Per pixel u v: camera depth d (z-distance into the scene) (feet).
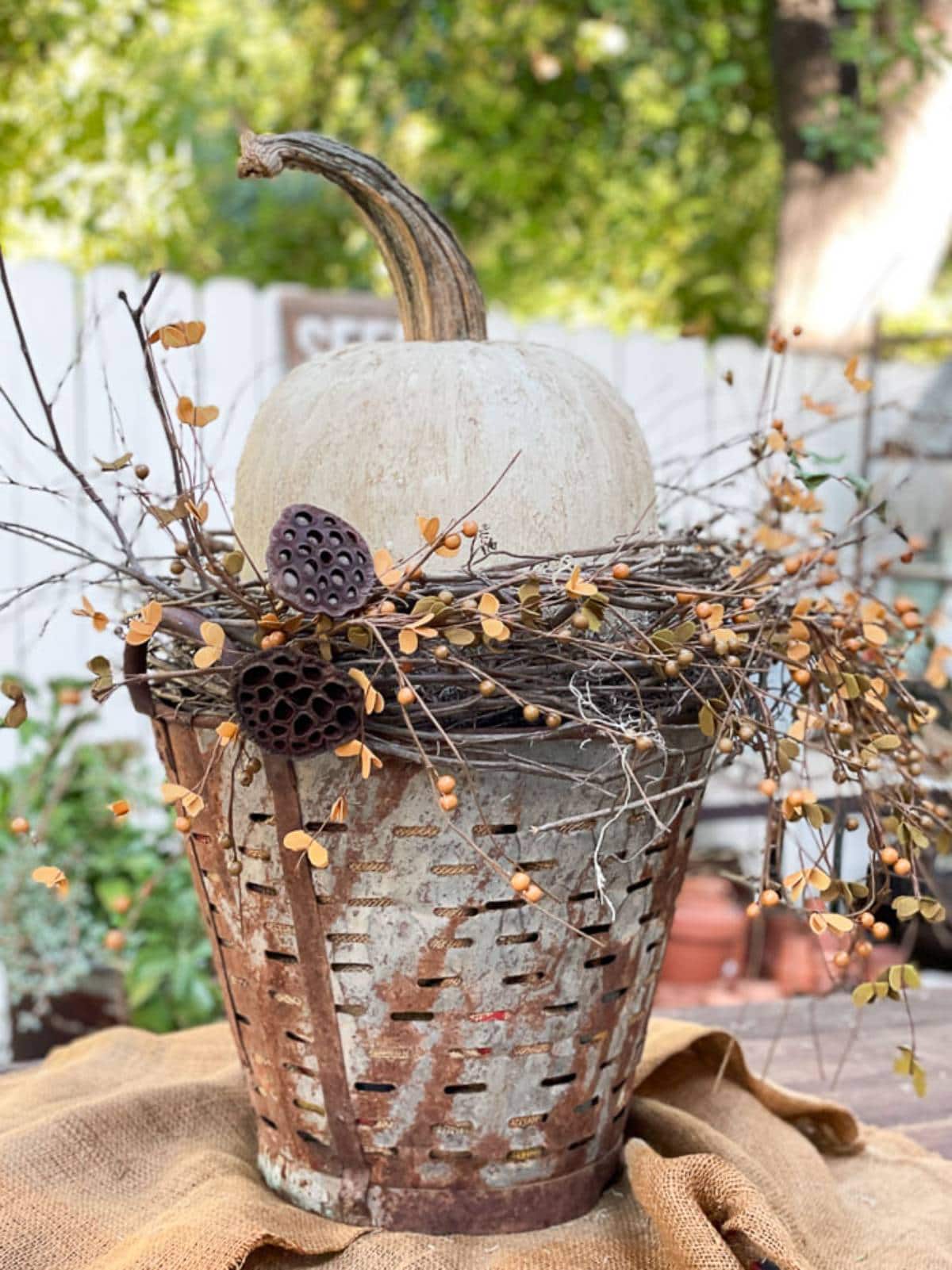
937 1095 4.28
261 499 3.14
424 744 2.80
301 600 2.60
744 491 8.94
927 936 8.76
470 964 2.94
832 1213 3.33
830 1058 4.57
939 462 9.09
